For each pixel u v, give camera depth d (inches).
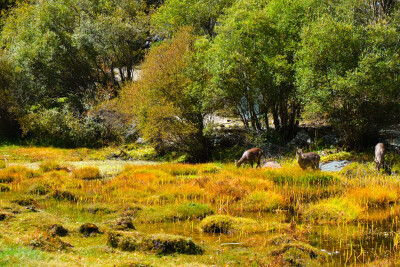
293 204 519.8
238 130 1076.5
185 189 585.0
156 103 1007.0
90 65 1524.4
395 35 777.6
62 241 314.0
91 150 1184.8
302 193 565.0
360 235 389.4
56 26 1536.7
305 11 916.0
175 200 546.3
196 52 1041.5
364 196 526.0
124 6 1683.1
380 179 629.9
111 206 504.1
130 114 1194.6
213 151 1016.2
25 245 288.0
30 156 1061.8
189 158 1029.8
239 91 932.6
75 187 619.2
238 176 646.5
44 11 1547.7
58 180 641.6
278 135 960.9
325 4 912.3
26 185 609.6
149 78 1024.9
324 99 774.5
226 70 892.6
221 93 930.1
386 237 383.2
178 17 1412.4
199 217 468.4
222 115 1196.5
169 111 952.9
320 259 314.0
